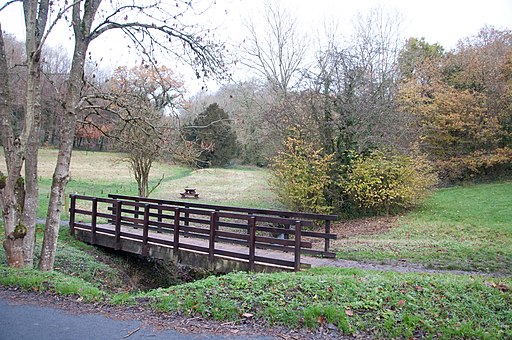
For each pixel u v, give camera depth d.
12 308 5.74
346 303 5.65
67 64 21.14
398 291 6.13
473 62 28.50
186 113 18.88
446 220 17.23
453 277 7.32
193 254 9.75
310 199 18.33
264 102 25.97
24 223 8.60
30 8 8.39
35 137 8.71
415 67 31.45
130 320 5.36
